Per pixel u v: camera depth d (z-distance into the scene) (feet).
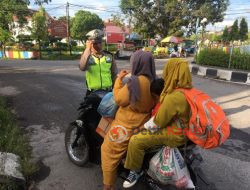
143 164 10.85
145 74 10.58
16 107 23.94
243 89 34.53
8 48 134.31
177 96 9.56
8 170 12.41
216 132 9.21
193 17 151.02
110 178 11.39
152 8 149.48
